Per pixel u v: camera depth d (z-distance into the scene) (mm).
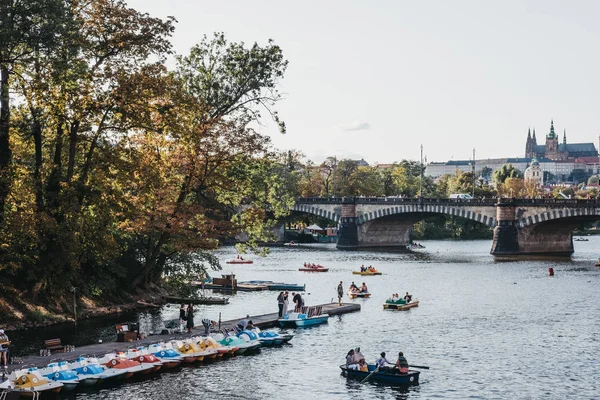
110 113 67375
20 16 58875
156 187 70625
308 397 44375
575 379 49719
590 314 79562
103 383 46031
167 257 84688
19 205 65812
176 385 46250
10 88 63594
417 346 60562
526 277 122688
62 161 73375
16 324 63469
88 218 69250
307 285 110625
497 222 178250
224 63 78938
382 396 44938
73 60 62469
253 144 73562
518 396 45375
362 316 76812
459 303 88875
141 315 73375
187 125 70438
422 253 187875
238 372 49969
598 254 182000
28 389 41656
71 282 71625
